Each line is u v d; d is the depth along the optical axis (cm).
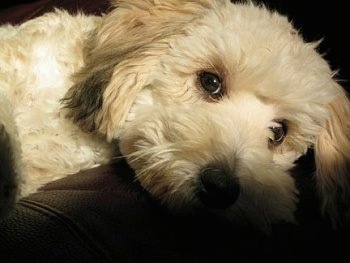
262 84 29
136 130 29
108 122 30
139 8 34
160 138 27
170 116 28
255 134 30
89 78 32
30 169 30
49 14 37
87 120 32
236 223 27
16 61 32
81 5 49
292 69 30
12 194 23
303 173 36
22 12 52
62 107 32
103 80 32
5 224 21
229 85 30
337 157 34
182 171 26
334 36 38
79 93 32
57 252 20
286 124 32
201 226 27
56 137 31
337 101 34
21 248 20
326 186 33
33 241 20
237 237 27
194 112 28
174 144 26
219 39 29
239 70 29
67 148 32
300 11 40
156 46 30
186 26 31
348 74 37
